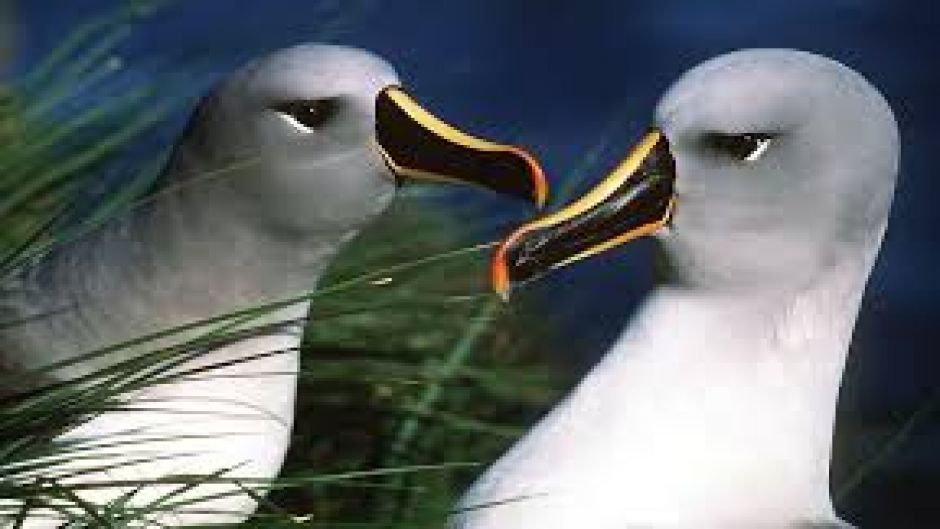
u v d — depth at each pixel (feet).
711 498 32.58
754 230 32.71
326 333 45.62
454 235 50.42
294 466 44.27
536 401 49.11
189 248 36.96
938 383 80.43
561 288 56.39
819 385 33.30
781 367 32.99
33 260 38.17
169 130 48.47
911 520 61.82
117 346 35.27
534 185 35.04
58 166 43.83
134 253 37.06
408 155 36.04
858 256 33.30
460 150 35.68
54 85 46.93
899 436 46.78
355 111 36.06
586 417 32.76
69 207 40.81
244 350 36.63
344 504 43.98
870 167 32.81
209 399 36.19
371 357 45.85
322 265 37.68
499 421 48.24
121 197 43.75
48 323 37.06
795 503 33.01
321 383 45.50
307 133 36.17
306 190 36.47
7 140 44.60
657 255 33.35
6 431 35.14
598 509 32.24
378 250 47.83
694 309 33.12
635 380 32.89
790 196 32.63
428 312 47.37
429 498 44.42
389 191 36.68
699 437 32.63
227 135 36.58
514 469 32.58
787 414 32.99
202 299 37.19
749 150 32.42
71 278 37.24
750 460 32.73
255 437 36.65
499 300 48.37
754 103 32.30
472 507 32.50
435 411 46.42
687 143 32.55
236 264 37.06
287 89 36.06
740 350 32.91
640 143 32.78
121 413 35.68
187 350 35.73
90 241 37.40
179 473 35.76
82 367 36.94
